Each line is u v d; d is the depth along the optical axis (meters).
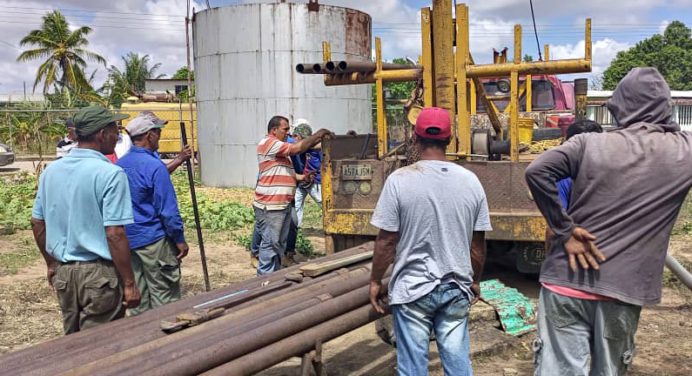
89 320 3.89
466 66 5.98
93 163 3.76
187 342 3.46
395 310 3.45
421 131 3.45
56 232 3.79
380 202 3.41
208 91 16.30
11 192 14.64
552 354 3.05
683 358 4.84
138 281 4.70
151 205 4.65
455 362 3.33
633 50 61.62
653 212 2.85
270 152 6.43
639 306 2.91
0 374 3.16
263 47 15.48
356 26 16.36
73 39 43.56
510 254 6.80
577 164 2.95
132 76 52.12
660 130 2.94
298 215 8.90
